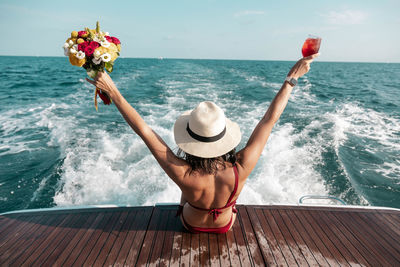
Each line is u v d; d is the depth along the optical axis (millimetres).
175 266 1979
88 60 1231
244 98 13367
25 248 2145
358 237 2357
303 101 13156
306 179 4980
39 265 1986
